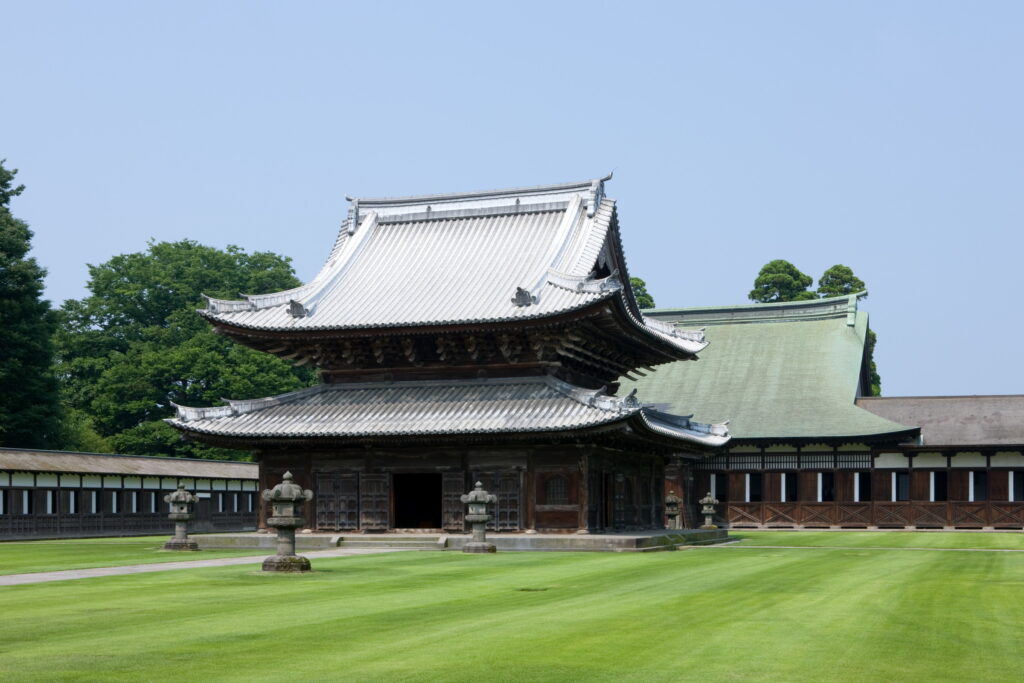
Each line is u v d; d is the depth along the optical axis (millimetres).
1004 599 27000
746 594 28203
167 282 128000
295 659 17781
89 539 70062
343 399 58438
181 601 26141
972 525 83875
